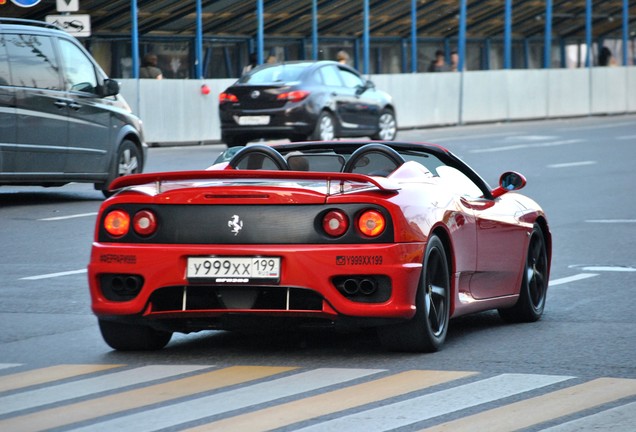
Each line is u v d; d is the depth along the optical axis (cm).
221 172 1573
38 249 2717
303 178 1559
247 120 5500
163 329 1598
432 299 1638
